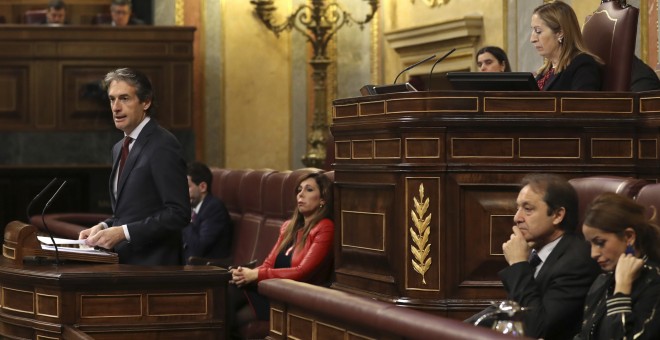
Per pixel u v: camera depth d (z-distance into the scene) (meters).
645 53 10.64
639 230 4.68
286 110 17.47
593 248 4.77
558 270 5.23
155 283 6.90
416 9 15.40
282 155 17.45
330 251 8.00
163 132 7.68
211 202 10.93
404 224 6.24
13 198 15.66
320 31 16.19
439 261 6.18
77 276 6.73
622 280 4.58
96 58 15.80
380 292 6.51
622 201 4.73
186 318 6.98
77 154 15.91
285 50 17.45
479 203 6.18
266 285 6.31
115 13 16.08
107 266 7.21
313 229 8.09
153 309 6.92
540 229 5.31
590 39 7.31
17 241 7.33
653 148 6.17
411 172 6.20
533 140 6.19
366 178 6.66
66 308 6.74
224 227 10.88
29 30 15.67
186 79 15.95
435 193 6.18
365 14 16.95
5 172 15.57
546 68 7.53
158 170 7.51
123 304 6.86
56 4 16.16
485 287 6.16
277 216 10.10
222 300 7.08
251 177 11.03
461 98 6.16
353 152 6.84
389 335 4.85
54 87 15.77
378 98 6.48
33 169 15.63
